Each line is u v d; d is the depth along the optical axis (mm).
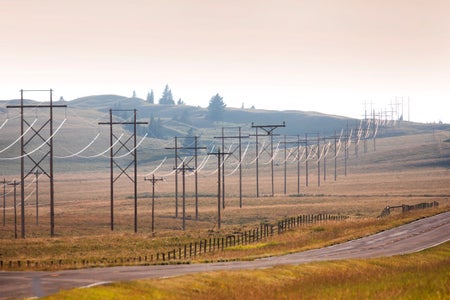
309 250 112000
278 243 123438
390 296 59531
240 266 81500
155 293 57625
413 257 103250
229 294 59188
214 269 76375
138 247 115250
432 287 64750
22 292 55188
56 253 104625
